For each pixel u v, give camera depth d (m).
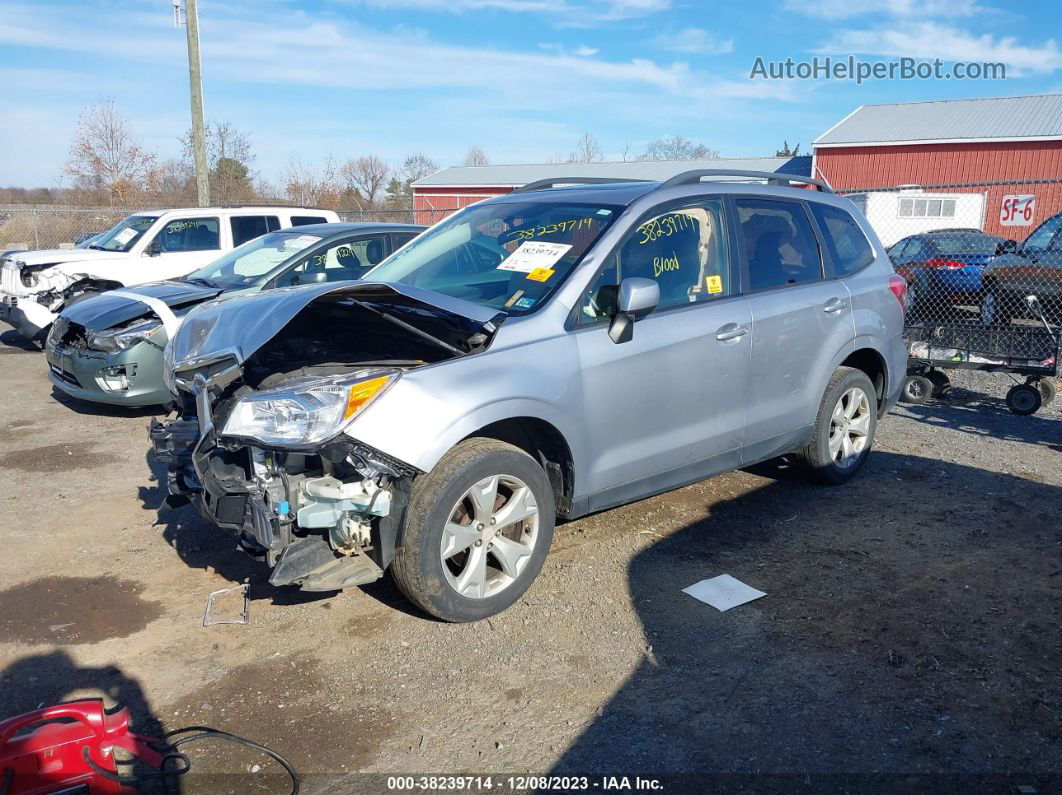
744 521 5.13
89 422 7.60
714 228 4.90
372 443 3.40
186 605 4.13
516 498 3.93
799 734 3.11
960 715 3.20
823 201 5.72
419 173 58.94
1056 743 3.03
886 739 3.07
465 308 3.93
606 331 4.21
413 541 3.61
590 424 4.14
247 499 3.62
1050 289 9.16
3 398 8.54
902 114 28.84
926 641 3.73
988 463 6.29
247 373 4.11
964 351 8.05
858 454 5.80
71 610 4.09
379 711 3.28
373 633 3.84
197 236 11.50
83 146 30.97
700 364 4.57
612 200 4.65
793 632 3.82
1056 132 24.55
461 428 3.62
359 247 8.27
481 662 3.60
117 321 7.34
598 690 3.40
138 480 5.96
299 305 3.78
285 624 3.93
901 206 26.59
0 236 22.42
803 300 5.16
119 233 11.97
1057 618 3.91
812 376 5.27
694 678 3.47
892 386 5.97
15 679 3.51
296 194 35.00
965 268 11.26
